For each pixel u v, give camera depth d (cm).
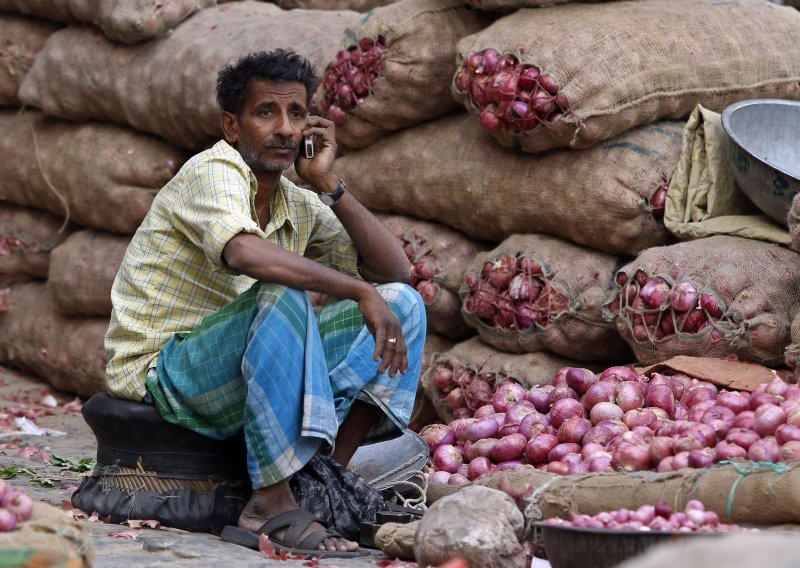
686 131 780
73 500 611
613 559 429
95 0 1048
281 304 534
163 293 581
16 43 1166
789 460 498
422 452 652
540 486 545
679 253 729
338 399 581
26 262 1205
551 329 792
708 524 451
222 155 561
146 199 1065
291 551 526
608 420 632
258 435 537
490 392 823
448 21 866
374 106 880
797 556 270
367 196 928
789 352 674
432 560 481
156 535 551
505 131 798
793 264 718
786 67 811
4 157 1181
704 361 698
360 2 1158
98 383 1104
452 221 880
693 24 800
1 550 379
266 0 1180
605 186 769
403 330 591
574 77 756
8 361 1236
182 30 1052
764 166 722
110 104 1080
